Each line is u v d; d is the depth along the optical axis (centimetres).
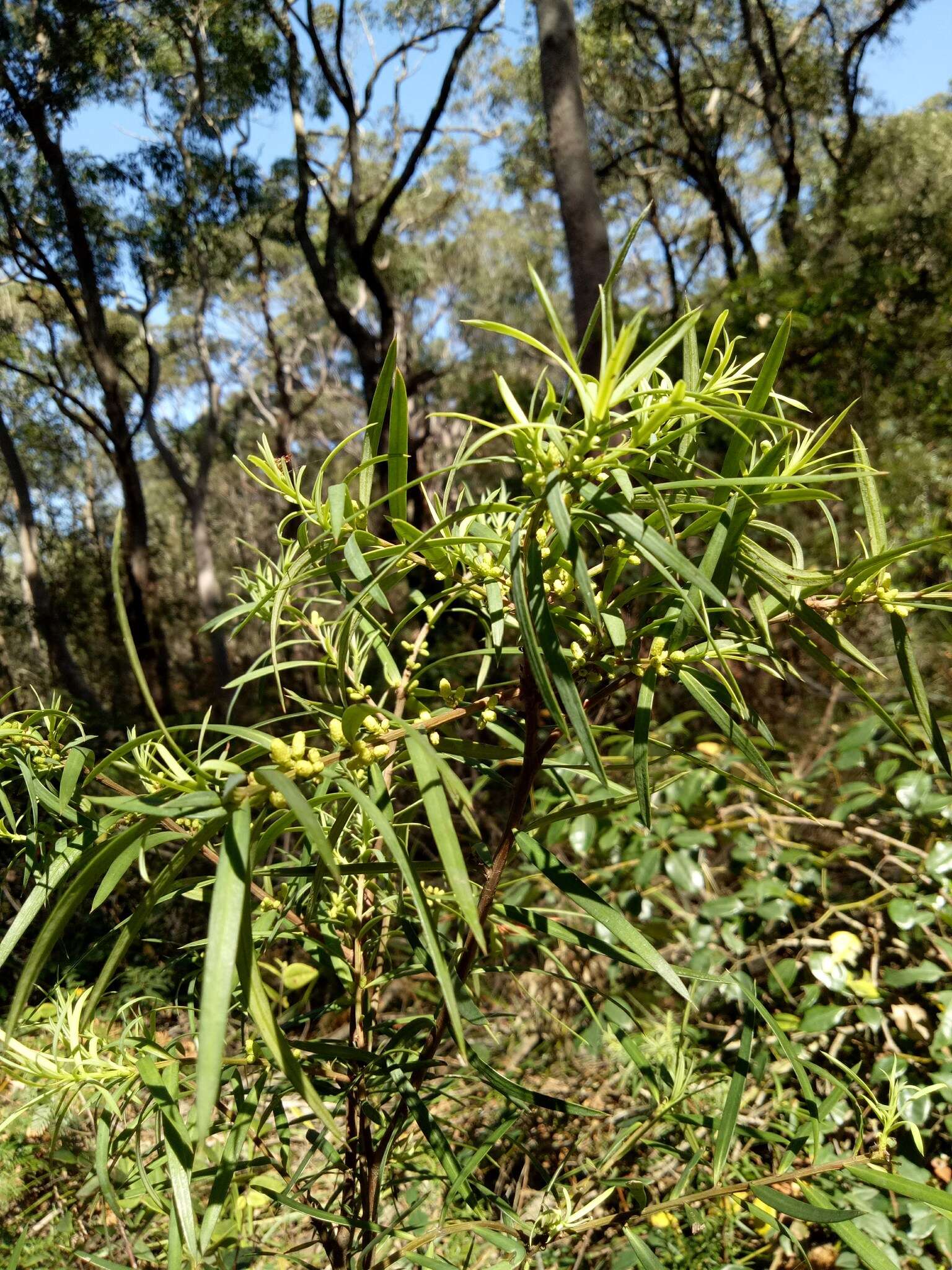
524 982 94
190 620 737
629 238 26
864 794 90
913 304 282
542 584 30
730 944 86
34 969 26
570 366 28
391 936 48
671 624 34
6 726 38
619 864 94
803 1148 44
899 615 33
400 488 32
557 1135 73
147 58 632
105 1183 34
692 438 34
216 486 1143
